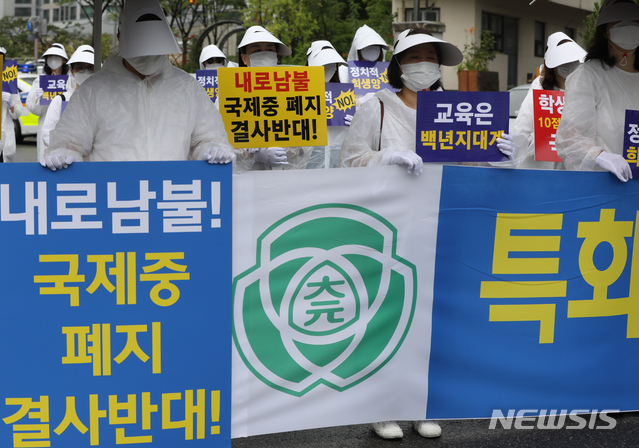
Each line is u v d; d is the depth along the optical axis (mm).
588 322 3516
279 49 5730
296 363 3152
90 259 2836
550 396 3498
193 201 2891
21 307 2805
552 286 3441
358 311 3215
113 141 3279
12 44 34688
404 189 3207
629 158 3496
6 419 2836
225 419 3004
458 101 3381
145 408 2930
